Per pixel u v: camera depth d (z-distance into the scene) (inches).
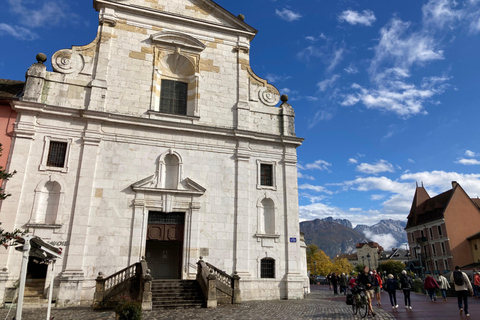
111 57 845.2
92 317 519.2
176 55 914.1
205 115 889.5
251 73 965.8
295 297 815.7
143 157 804.0
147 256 834.2
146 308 592.1
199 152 851.4
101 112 775.1
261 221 858.1
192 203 807.1
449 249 1881.2
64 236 703.1
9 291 646.5
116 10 882.8
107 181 762.8
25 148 723.4
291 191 897.5
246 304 689.6
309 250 3782.0
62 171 737.6
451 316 501.7
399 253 4562.0
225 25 971.3
